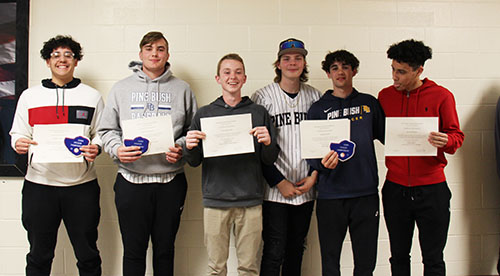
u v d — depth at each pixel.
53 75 1.85
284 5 2.21
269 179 1.76
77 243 1.83
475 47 2.24
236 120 1.62
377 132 1.77
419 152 1.63
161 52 1.78
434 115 1.67
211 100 2.19
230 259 2.19
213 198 1.67
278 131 1.79
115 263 2.17
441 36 2.27
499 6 2.26
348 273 2.24
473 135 2.27
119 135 1.78
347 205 1.66
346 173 1.65
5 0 2.11
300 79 1.93
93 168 1.88
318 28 2.22
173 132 1.77
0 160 2.11
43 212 1.77
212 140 1.62
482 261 2.27
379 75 2.24
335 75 1.71
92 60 2.15
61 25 2.14
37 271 1.83
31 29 2.13
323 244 1.70
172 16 2.17
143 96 1.78
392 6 2.25
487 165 2.27
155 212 1.79
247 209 1.68
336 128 1.63
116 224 2.16
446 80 2.27
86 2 2.15
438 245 1.69
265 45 2.20
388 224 1.80
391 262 1.80
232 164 1.68
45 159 1.67
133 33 2.16
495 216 2.27
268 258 1.75
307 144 1.65
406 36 2.26
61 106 1.80
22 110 1.82
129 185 1.74
